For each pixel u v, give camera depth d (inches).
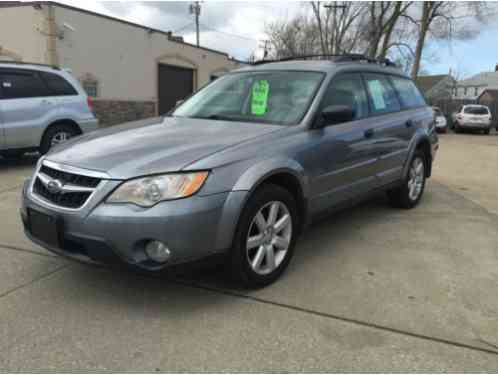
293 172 129.6
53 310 113.4
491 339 104.7
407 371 92.4
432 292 127.8
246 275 120.5
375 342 102.3
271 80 160.1
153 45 768.9
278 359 95.3
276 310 115.5
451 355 98.0
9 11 581.9
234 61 1061.8
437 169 371.2
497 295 127.0
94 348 97.7
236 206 112.1
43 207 114.6
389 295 125.3
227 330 105.7
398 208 219.8
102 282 129.3
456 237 177.3
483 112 959.6
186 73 883.4
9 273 134.3
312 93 148.3
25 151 293.6
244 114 151.2
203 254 108.7
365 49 1154.0
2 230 172.6
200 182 107.3
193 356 95.6
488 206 232.7
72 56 604.4
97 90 660.1
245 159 117.5
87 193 108.2
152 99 781.9
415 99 223.9
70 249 112.8
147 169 106.7
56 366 91.4
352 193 164.7
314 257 152.6
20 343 99.0
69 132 315.3
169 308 115.3
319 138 142.1
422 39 1040.8
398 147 193.6
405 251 160.2
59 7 573.3
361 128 165.0
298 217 138.3
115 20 673.6
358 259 151.6
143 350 97.3
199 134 130.1
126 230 102.9
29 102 290.8
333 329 107.2
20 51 588.7
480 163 418.6
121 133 136.8
